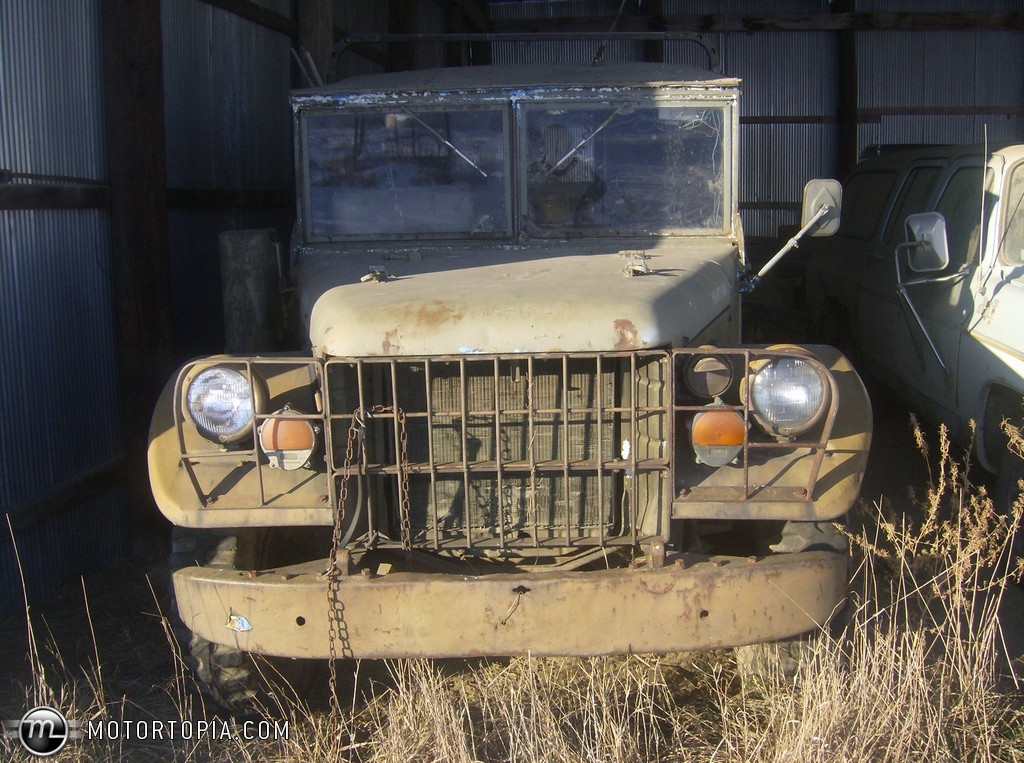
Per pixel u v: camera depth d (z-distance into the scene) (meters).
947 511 5.27
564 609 3.06
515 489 3.32
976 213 5.44
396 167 4.58
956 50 12.66
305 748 3.36
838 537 3.31
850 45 12.48
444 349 3.10
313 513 3.12
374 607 3.07
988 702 3.41
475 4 12.02
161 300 5.21
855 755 3.02
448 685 3.79
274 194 7.15
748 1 12.93
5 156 4.29
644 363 3.25
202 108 6.00
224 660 3.47
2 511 4.28
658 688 3.68
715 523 3.83
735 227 4.56
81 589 4.77
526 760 3.12
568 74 4.71
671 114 4.55
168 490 3.19
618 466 3.15
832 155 12.95
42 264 4.59
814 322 8.38
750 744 3.22
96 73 4.99
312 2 6.83
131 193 5.07
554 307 3.13
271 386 3.40
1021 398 4.64
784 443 3.11
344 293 3.46
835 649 3.34
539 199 4.57
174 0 5.61
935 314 5.55
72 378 4.84
